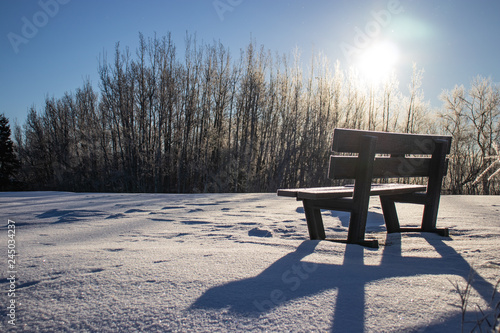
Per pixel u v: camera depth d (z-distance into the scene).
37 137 34.72
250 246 2.51
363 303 1.44
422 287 1.63
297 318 1.31
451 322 1.27
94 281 1.70
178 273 1.81
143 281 1.70
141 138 26.48
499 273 1.86
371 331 1.21
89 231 3.31
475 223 3.72
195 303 1.44
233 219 4.00
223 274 1.80
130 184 26.58
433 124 26.94
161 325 1.26
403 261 2.15
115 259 2.10
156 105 26.06
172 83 25.58
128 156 26.31
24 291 1.59
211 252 2.27
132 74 25.94
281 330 1.22
